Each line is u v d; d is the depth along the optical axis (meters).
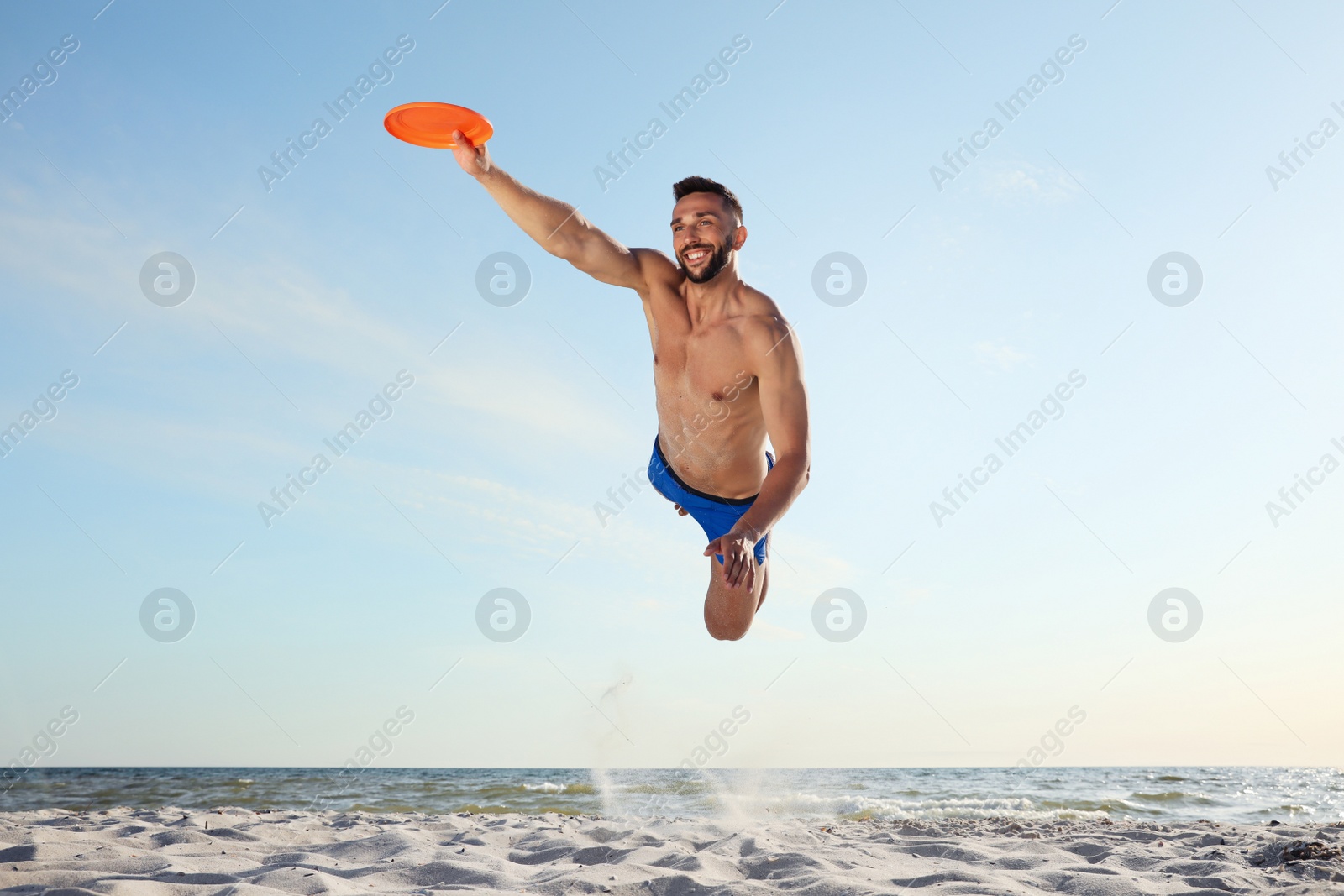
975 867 3.80
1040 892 3.08
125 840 4.25
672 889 3.10
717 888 3.02
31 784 14.82
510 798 11.84
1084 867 3.72
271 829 4.88
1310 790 15.85
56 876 3.06
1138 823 6.88
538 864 3.84
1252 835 5.11
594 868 3.46
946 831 5.86
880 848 4.46
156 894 2.79
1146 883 3.20
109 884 2.80
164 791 13.64
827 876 3.30
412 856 3.67
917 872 3.58
